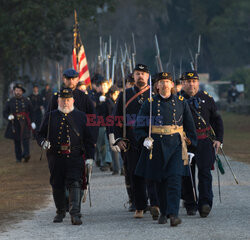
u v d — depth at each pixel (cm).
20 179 4466
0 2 10969
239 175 4269
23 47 11088
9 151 7100
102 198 3431
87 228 2539
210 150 2808
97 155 5053
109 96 4597
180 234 2336
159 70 3391
